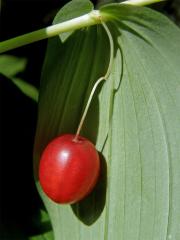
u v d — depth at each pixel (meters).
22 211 0.13
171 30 0.10
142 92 0.11
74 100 0.11
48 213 0.12
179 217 0.11
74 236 0.12
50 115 0.11
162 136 0.11
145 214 0.11
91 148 0.11
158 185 0.11
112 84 0.11
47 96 0.11
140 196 0.11
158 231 0.11
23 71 0.14
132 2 0.10
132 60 0.10
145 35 0.10
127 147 0.11
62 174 0.11
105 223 0.11
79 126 0.11
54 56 0.11
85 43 0.11
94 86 0.11
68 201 0.11
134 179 0.11
